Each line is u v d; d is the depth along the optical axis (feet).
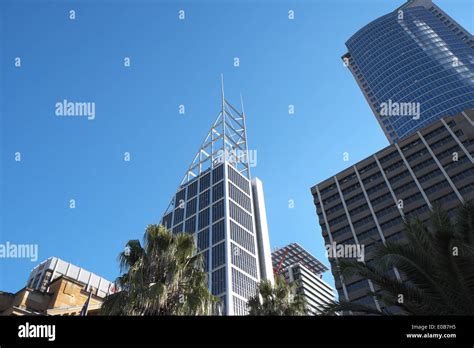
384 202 274.36
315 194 326.85
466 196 238.07
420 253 44.19
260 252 466.70
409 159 289.74
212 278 384.47
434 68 529.45
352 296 228.22
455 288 40.88
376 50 625.00
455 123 283.38
